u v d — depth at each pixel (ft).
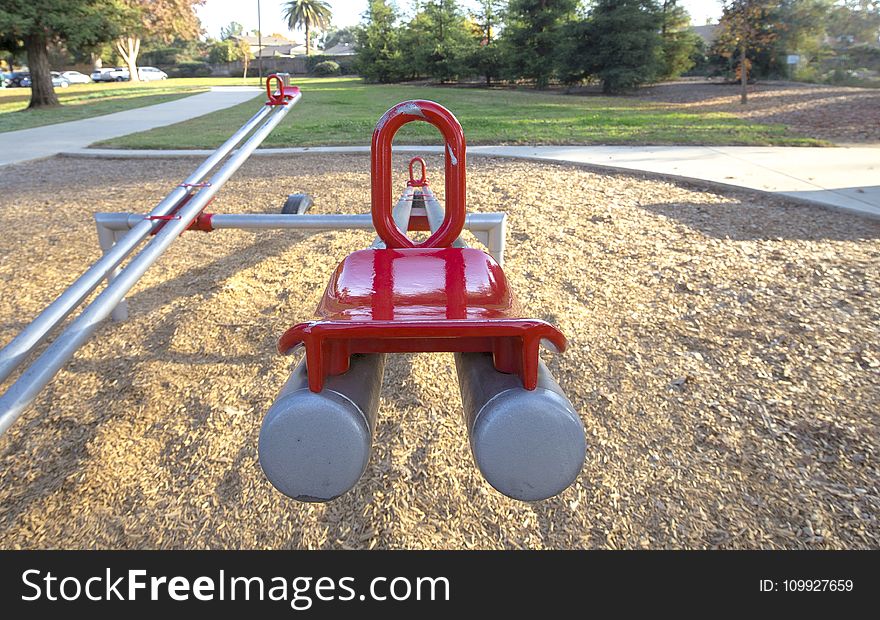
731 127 39.34
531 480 3.92
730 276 14.11
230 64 239.09
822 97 58.59
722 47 60.39
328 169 27.17
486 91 91.97
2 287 14.58
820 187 21.53
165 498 7.89
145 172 28.99
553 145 32.83
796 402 9.46
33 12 64.95
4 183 26.78
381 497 7.80
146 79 199.82
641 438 8.79
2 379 5.70
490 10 122.72
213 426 9.20
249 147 11.18
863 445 8.45
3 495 7.96
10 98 95.40
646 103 64.80
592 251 15.78
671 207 19.54
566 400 3.99
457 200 5.43
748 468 8.15
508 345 4.27
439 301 4.71
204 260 15.90
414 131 39.47
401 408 9.47
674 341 11.39
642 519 7.45
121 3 77.66
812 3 88.94
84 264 16.03
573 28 86.12
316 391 3.87
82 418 9.43
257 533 7.40
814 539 7.07
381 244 7.18
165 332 12.00
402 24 130.00
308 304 13.04
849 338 11.28
